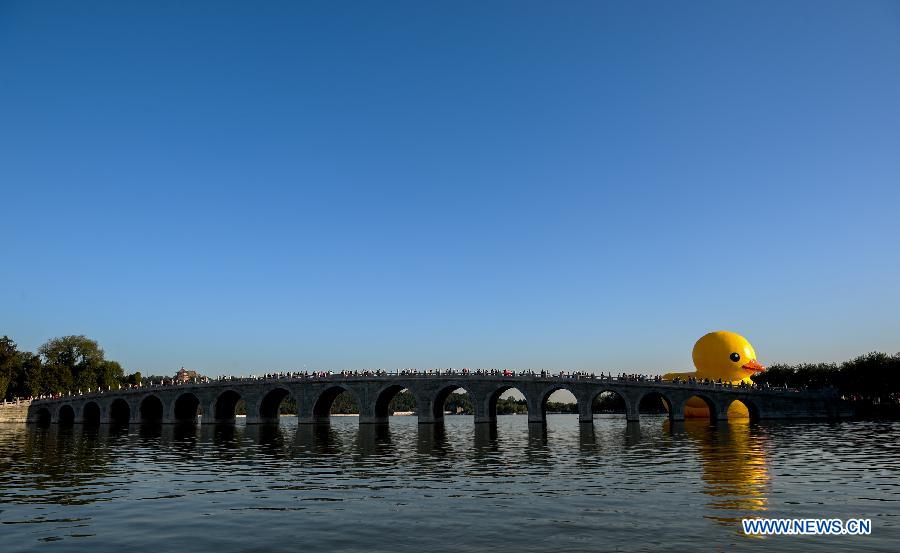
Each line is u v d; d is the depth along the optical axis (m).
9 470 40.81
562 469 38.19
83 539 21.77
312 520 24.33
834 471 35.19
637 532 21.72
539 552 19.44
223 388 98.25
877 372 99.62
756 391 82.56
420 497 29.03
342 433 77.00
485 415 86.69
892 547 19.80
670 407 83.38
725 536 21.12
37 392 125.31
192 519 24.78
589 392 84.00
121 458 48.34
